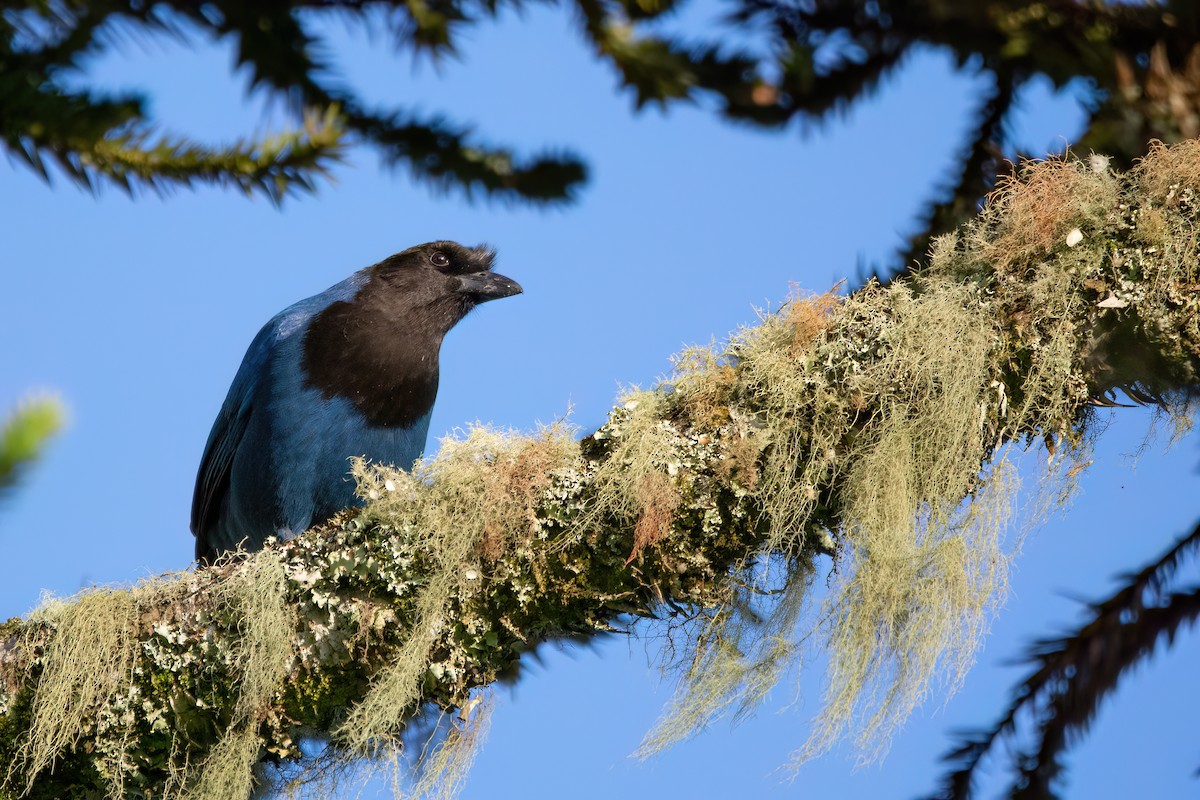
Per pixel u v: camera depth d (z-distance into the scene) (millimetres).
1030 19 6965
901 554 6469
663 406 6891
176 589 6941
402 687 6625
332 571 6836
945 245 7055
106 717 6777
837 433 6719
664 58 6723
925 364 6656
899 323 6805
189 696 6805
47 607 6988
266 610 6777
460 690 6863
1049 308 6633
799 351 6828
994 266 6836
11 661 6867
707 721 6629
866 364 6758
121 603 6910
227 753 6719
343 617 6785
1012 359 6699
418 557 6820
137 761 6816
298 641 6789
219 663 6793
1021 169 7414
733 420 6734
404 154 6668
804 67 7066
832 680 6453
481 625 6773
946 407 6609
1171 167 6586
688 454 6672
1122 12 6969
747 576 6785
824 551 6809
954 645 6457
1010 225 6863
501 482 6781
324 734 7039
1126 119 6887
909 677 6445
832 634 6566
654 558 6652
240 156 5918
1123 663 6504
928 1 6949
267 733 6867
